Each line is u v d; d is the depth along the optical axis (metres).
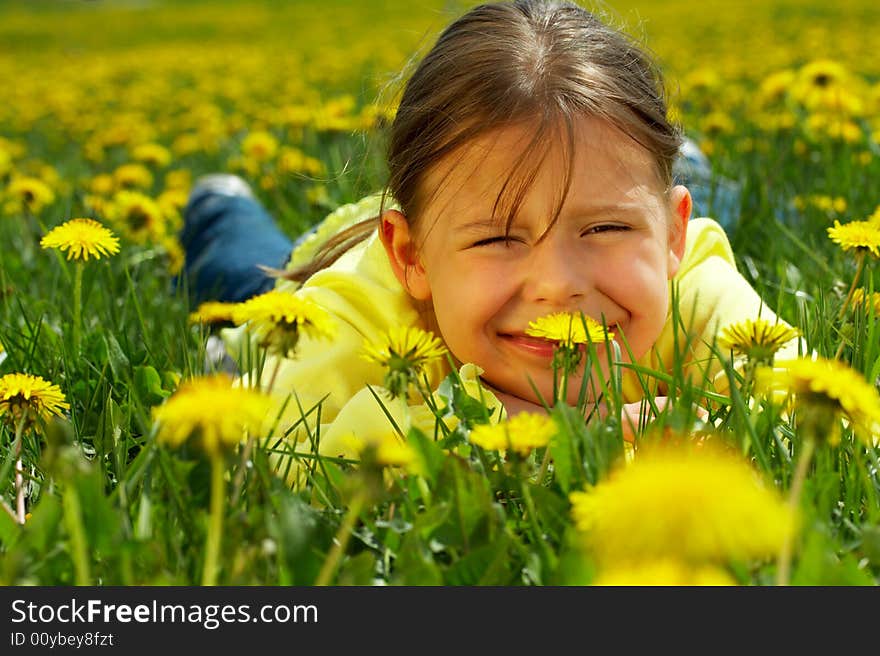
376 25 20.45
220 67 13.54
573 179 1.52
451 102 1.60
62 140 7.30
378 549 1.12
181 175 4.53
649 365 1.85
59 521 1.00
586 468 1.12
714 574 0.72
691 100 5.39
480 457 1.25
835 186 3.28
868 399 0.92
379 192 2.45
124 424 1.49
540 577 1.01
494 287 1.55
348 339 1.75
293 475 1.48
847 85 4.59
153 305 2.52
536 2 1.82
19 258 3.22
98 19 28.45
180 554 1.05
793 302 2.16
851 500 1.18
